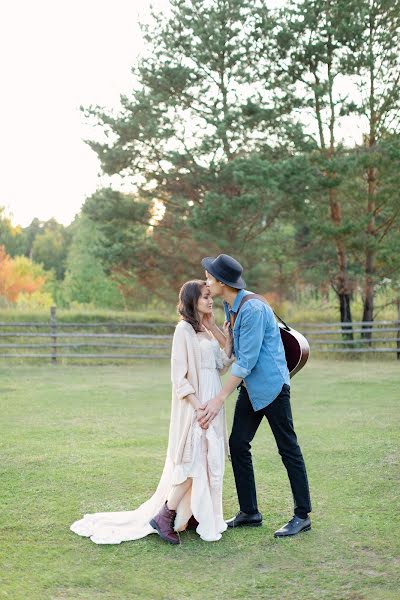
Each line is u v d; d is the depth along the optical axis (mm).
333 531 4531
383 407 9461
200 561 4051
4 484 5680
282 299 20094
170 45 18156
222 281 4441
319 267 18938
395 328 17109
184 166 17922
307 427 8062
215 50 17828
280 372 4426
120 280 21078
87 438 7570
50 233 67750
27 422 8625
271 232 19391
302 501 4520
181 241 19203
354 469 6074
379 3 17234
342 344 18031
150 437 7605
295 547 4258
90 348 18000
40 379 13430
